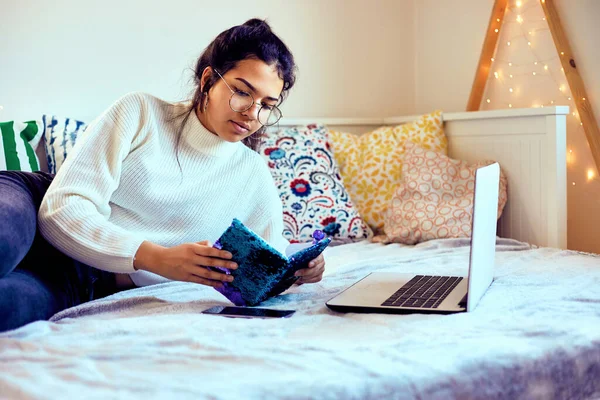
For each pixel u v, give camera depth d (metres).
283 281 1.38
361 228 2.41
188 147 1.57
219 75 1.45
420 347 1.02
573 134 2.37
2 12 2.19
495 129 2.39
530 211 2.26
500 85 2.65
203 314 1.26
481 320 1.19
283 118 2.71
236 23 2.61
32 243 1.34
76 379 0.87
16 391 0.83
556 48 2.34
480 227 1.27
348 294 1.36
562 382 1.04
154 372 0.90
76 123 2.18
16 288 1.15
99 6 2.34
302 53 2.78
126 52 2.40
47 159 2.11
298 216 2.34
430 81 2.99
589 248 2.34
